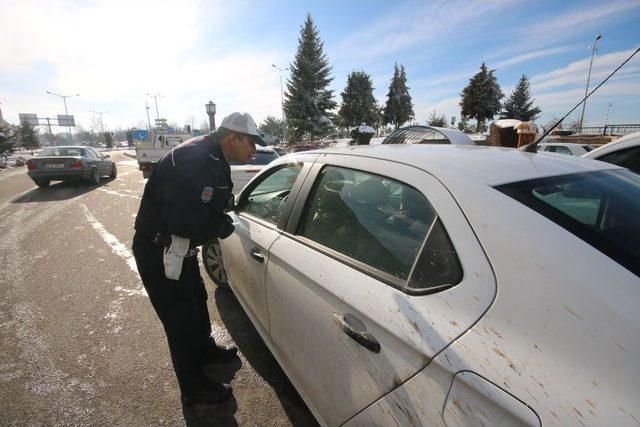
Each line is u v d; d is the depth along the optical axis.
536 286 1.00
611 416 0.77
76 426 2.02
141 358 2.59
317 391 1.66
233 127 1.90
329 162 2.00
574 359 0.87
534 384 0.87
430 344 1.09
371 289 1.37
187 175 1.75
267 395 2.24
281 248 1.98
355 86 48.88
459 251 1.17
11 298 3.51
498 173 1.38
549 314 0.95
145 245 1.95
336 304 1.50
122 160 29.23
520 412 0.86
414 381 1.12
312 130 36.09
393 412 1.19
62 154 11.55
